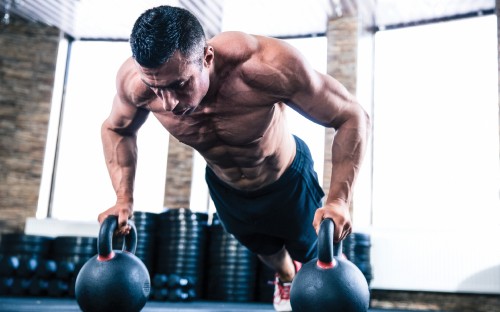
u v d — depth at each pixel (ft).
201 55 4.13
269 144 5.53
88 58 20.38
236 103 4.93
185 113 4.42
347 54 17.62
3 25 19.16
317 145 17.29
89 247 16.65
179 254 16.80
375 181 17.69
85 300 4.65
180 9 4.12
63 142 19.69
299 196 6.32
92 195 18.94
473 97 16.70
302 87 4.86
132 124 5.59
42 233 17.79
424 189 16.93
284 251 7.50
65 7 18.15
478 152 16.30
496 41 16.38
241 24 18.85
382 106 18.04
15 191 18.26
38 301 12.95
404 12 17.62
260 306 13.96
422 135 17.25
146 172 19.07
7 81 18.84
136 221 16.97
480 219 15.98
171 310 10.62
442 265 15.26
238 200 6.29
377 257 15.89
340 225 4.54
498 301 15.14
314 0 17.04
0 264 15.71
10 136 18.54
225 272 16.76
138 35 3.84
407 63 17.97
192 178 18.61
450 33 17.54
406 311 14.33
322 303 4.14
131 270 4.74
